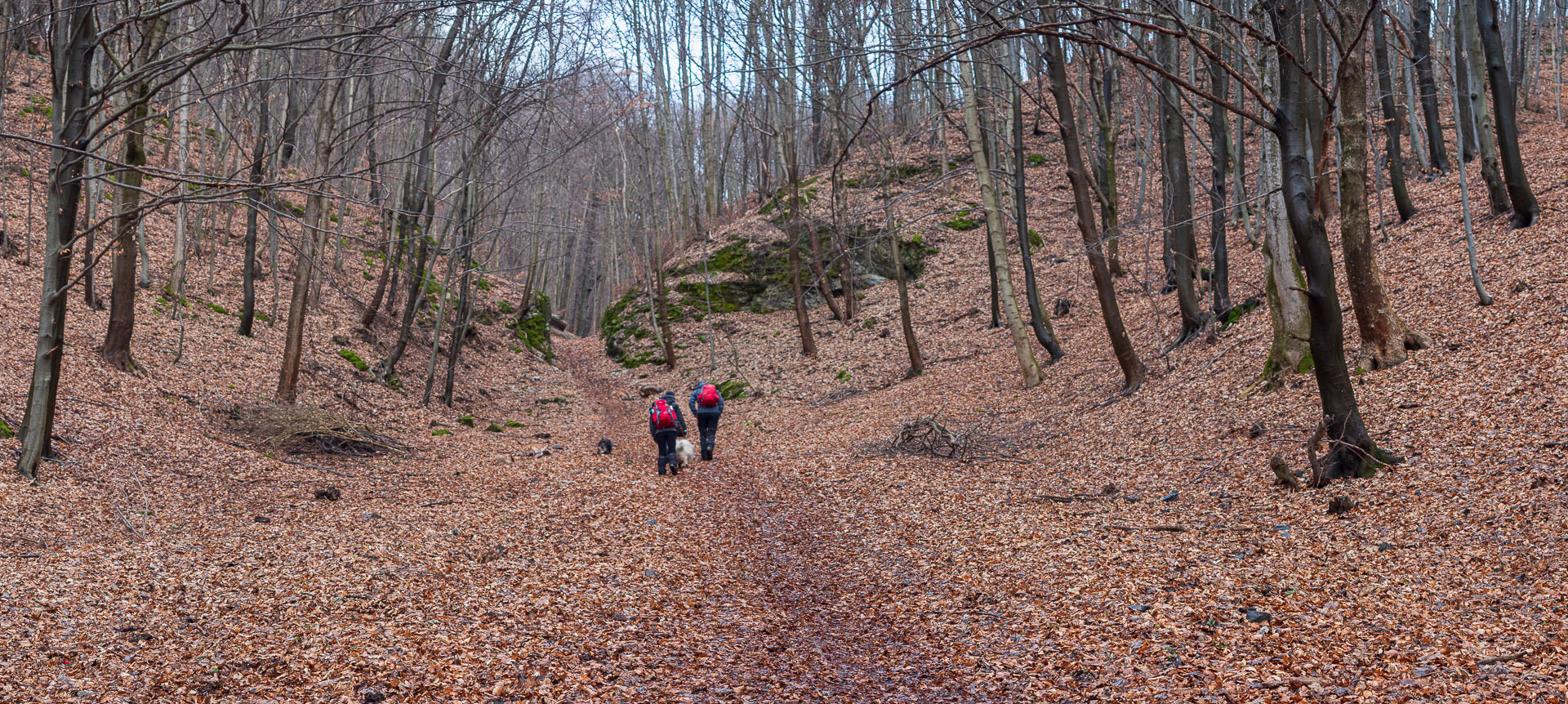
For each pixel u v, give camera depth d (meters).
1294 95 8.65
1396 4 21.97
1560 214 14.24
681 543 9.29
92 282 17.09
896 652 6.05
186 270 22.84
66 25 9.47
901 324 26.92
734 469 14.12
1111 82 27.08
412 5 9.75
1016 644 5.97
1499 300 12.01
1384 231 17.77
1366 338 11.48
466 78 13.29
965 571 7.95
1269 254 12.48
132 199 14.54
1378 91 18.59
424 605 6.69
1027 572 7.66
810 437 17.05
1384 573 6.55
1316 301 8.84
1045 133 39.53
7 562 7.00
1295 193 8.74
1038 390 17.70
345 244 29.77
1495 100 14.63
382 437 15.60
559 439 18.41
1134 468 11.36
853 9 16.14
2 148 18.70
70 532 8.37
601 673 5.46
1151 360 16.34
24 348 13.73
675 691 5.23
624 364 31.42
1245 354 14.01
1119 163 34.44
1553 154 19.72
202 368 16.70
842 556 8.98
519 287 42.31
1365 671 4.89
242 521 9.62
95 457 10.81
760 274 33.47
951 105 18.77
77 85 9.65
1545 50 46.50
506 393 25.84
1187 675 5.09
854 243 30.11
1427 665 4.89
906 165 37.25
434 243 27.30
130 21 9.15
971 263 30.48
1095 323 21.44
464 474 13.53
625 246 41.12
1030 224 32.16
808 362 25.78
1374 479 8.59
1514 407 9.03
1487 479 7.81
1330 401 8.95
